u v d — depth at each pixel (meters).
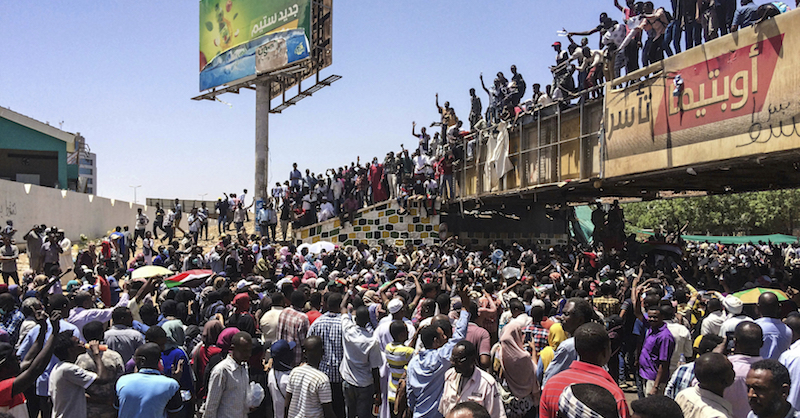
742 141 10.84
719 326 6.96
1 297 7.55
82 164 97.00
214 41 30.23
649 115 13.10
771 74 10.26
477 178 21.73
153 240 27.27
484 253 22.16
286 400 5.66
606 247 19.95
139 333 6.49
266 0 27.62
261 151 28.69
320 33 27.16
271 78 28.19
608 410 3.34
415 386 5.18
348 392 6.39
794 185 16.50
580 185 16.02
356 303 8.11
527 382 5.75
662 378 6.16
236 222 26.36
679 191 20.41
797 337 5.50
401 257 19.14
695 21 12.24
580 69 15.59
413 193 24.42
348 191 24.94
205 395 6.51
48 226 23.31
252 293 9.41
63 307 7.18
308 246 20.47
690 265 17.78
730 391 4.40
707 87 11.62
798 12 9.79
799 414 3.79
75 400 5.22
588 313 5.57
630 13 14.23
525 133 18.80
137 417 4.76
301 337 7.11
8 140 30.98
